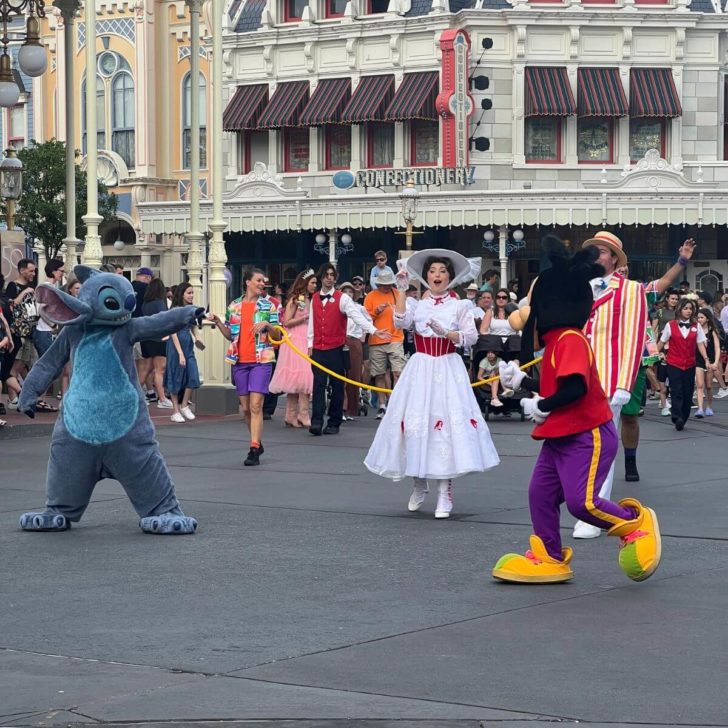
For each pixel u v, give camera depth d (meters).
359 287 22.75
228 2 44.88
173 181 45.97
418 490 11.48
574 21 40.16
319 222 40.41
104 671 6.59
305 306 19.30
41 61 21.27
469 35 40.28
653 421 20.95
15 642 7.18
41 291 10.34
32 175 40.31
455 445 11.09
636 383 13.03
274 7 43.72
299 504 11.97
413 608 7.91
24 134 47.66
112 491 12.77
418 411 11.20
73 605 8.05
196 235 23.92
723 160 41.16
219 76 22.09
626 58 40.53
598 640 7.13
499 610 7.84
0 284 19.16
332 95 42.47
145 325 10.56
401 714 5.86
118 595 8.31
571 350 8.45
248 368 14.78
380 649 6.97
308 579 8.76
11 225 23.44
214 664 6.70
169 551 9.76
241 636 7.27
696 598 8.15
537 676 6.45
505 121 40.50
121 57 45.72
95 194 20.23
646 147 41.19
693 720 5.80
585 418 8.45
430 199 38.97
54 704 6.04
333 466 14.72
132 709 5.95
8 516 11.38
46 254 43.06
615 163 41.06
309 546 9.92
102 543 10.09
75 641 7.19
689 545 9.88
